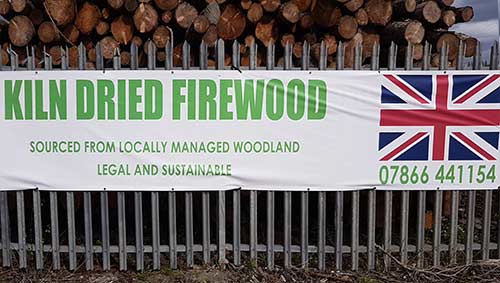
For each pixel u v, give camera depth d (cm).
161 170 414
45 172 414
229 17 485
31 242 457
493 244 437
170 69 409
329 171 418
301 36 507
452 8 532
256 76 409
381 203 486
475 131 418
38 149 412
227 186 417
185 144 412
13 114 410
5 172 414
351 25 492
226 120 411
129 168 414
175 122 411
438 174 421
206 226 423
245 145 414
